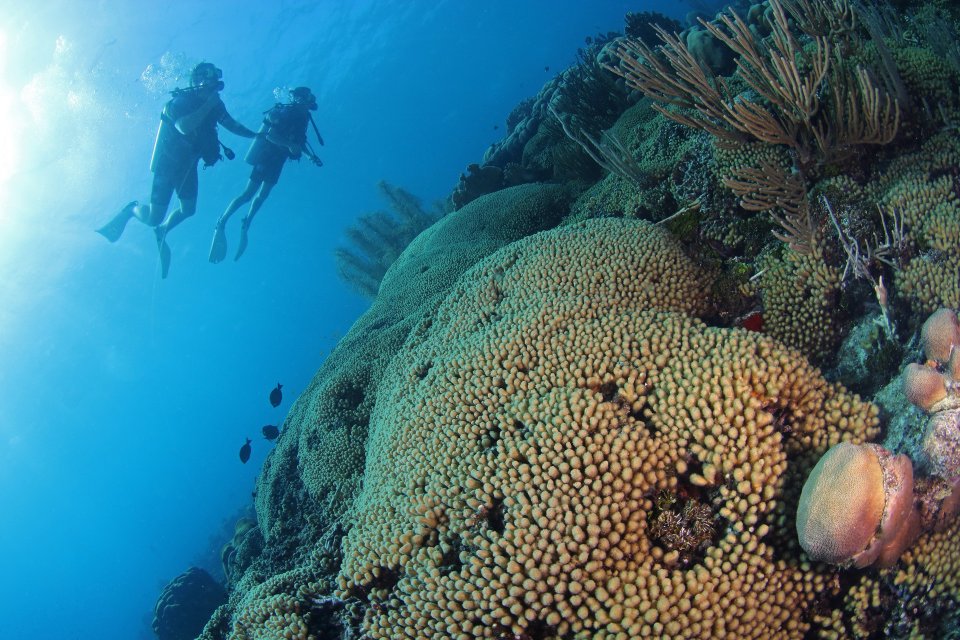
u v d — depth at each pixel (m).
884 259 3.14
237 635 3.13
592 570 2.02
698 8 16.78
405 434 3.43
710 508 2.24
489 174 10.80
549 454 2.36
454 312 4.48
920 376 2.15
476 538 2.27
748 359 2.51
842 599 2.14
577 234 4.39
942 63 3.59
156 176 14.84
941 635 2.09
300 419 7.68
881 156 3.53
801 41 5.11
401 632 2.37
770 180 3.56
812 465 2.33
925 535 2.12
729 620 1.98
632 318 3.13
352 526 3.61
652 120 6.42
